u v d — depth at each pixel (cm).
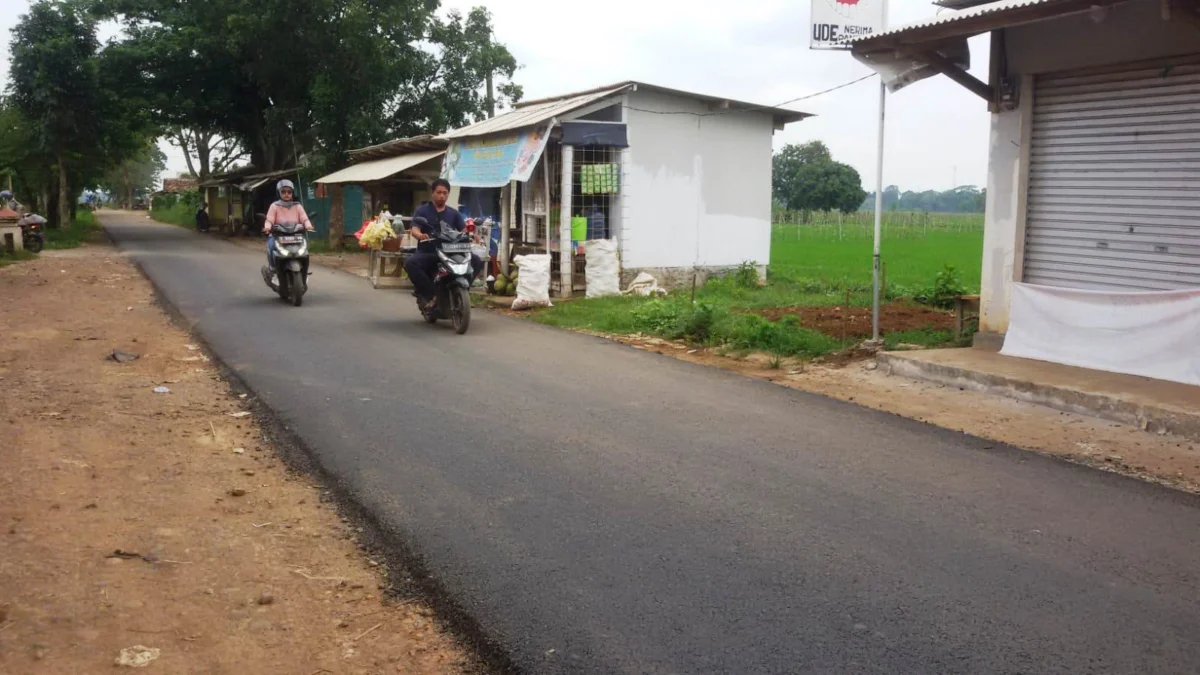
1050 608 380
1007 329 934
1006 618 371
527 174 1452
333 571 425
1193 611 378
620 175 1598
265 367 886
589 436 644
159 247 3002
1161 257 827
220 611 380
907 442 634
